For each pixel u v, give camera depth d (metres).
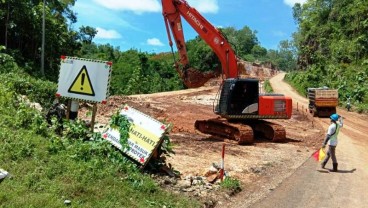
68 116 10.87
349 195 10.67
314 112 31.03
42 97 16.78
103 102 10.48
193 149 14.48
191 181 10.14
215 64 80.31
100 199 7.58
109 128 10.23
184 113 26.58
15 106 12.63
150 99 35.00
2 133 9.24
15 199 6.74
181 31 18.06
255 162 13.48
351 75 52.97
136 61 77.56
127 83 64.31
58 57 41.25
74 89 10.60
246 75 102.19
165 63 83.50
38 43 37.84
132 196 8.12
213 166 11.49
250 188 10.64
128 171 9.15
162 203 8.22
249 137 16.48
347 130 25.39
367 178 12.60
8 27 33.62
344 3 79.81
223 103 17.44
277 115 17.78
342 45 66.50
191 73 18.02
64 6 49.25
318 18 93.00
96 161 8.82
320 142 19.02
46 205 6.77
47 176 7.86
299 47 101.81
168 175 10.19
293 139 19.34
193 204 8.61
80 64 10.59
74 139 9.95
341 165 14.24
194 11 18.03
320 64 66.88
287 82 83.88
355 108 38.59
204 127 18.91
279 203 9.62
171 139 16.16
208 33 18.14
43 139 9.66
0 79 16.70
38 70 34.50
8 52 31.97
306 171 12.98
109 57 82.56
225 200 9.45
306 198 10.16
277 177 11.98
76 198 7.39
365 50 60.06
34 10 35.94
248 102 17.31
